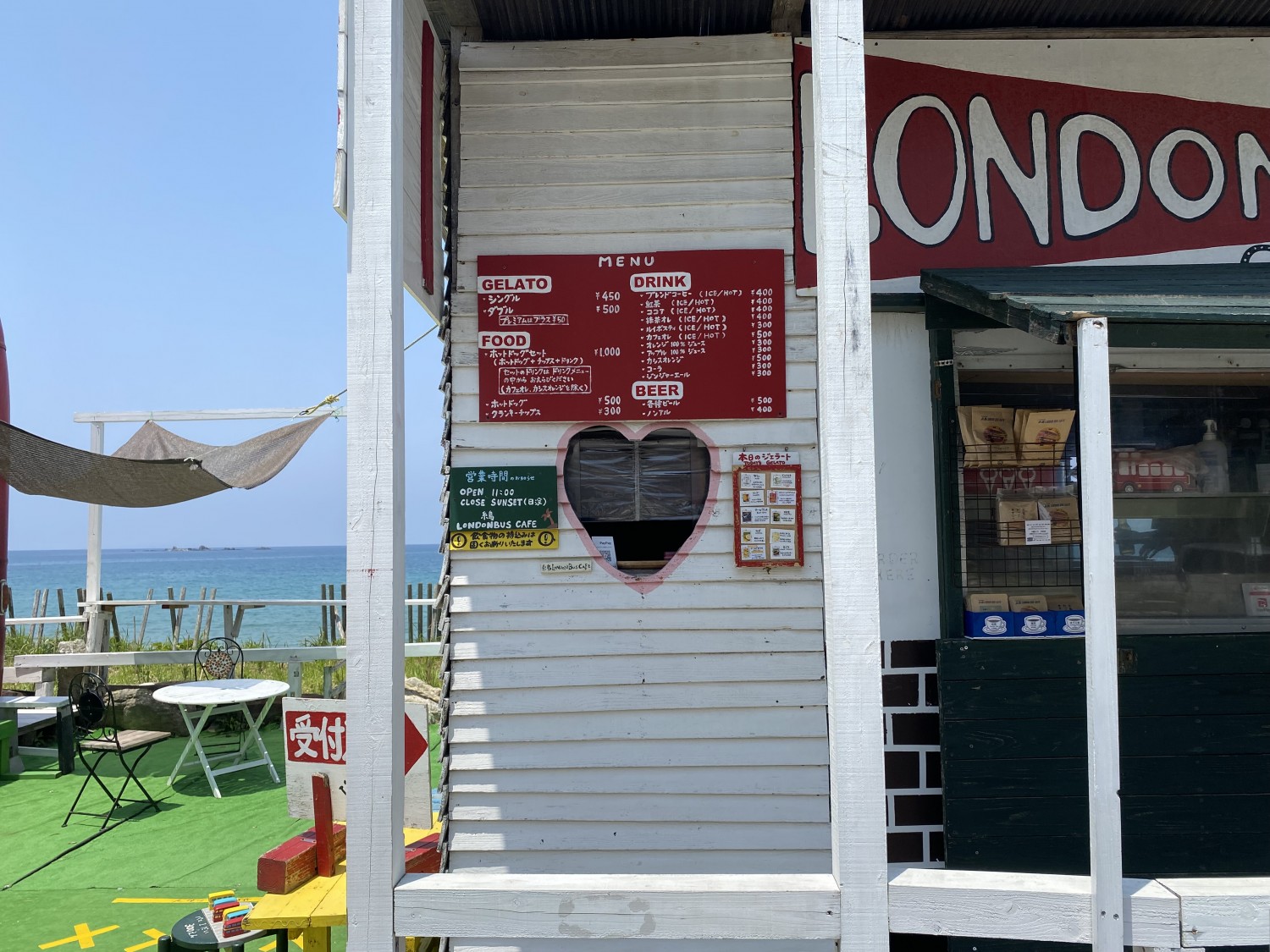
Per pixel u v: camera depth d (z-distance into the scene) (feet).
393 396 7.66
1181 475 13.30
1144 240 13.14
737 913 7.32
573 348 12.82
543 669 12.55
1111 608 7.22
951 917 7.22
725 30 13.35
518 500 12.74
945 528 12.49
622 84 13.05
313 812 10.77
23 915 15.24
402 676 7.79
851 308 7.46
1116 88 13.23
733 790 12.35
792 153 13.00
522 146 13.00
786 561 12.57
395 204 7.83
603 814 12.36
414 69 11.10
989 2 12.80
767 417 12.76
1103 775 7.09
